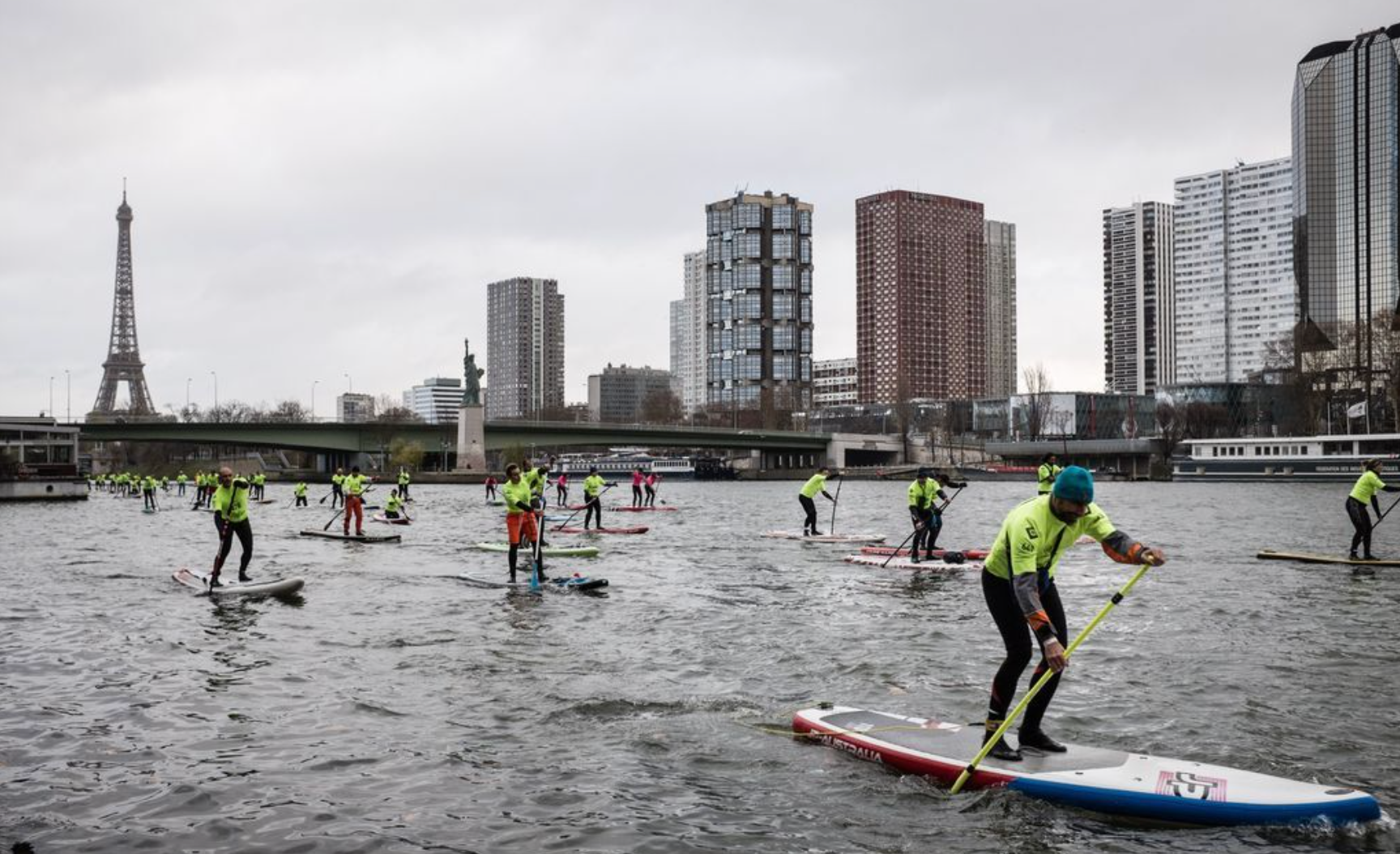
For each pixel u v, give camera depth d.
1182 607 18.19
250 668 13.44
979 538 37.47
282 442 129.25
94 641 15.41
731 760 9.43
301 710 11.27
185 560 28.44
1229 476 108.75
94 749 9.88
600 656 14.02
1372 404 144.75
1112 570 24.36
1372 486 24.66
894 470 151.25
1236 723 10.48
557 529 40.12
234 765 9.40
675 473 172.25
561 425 139.38
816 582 22.33
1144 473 164.38
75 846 7.54
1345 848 7.36
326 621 17.03
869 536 35.69
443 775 9.09
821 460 193.50
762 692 11.95
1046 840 7.56
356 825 7.93
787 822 7.94
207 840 7.64
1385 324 141.38
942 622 16.72
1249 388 160.38
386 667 13.41
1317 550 30.03
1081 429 169.50
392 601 19.38
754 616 17.48
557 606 18.72
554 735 10.26
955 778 8.68
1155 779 8.20
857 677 12.67
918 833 7.71
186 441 124.94
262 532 41.22
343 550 30.95
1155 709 11.02
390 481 130.25
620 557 28.67
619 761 9.44
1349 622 16.48
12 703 11.65
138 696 11.95
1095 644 14.63
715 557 28.33
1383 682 12.27
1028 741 9.03
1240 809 7.70
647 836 7.69
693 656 14.00
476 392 133.38
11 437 106.69
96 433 118.50
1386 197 198.00
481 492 106.81
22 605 19.19
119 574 24.56
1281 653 13.98
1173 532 38.56
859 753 9.45
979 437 184.25
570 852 7.42
